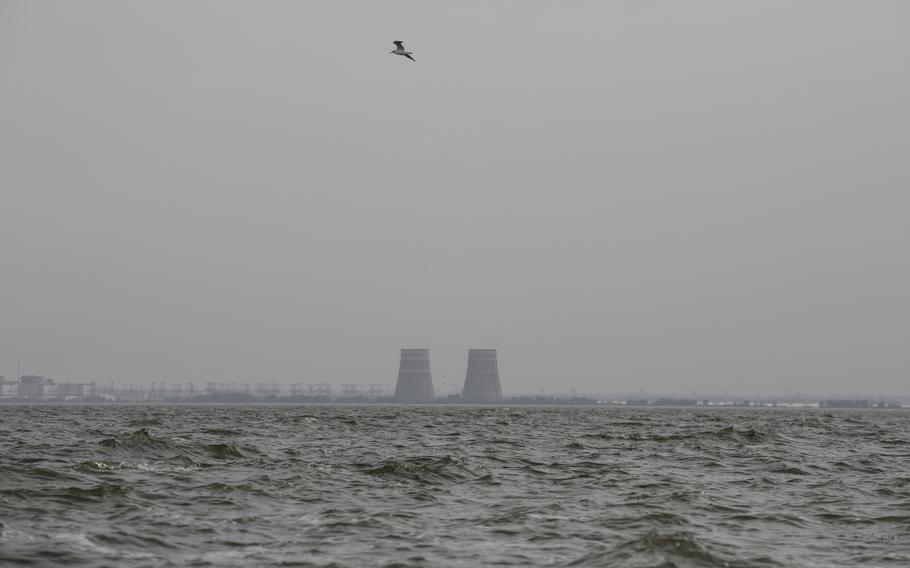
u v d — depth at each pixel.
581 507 90.25
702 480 115.06
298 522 78.69
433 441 191.00
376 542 71.06
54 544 66.12
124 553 64.75
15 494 83.94
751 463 139.00
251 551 66.88
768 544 73.25
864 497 100.38
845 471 128.75
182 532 72.62
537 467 129.38
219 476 107.50
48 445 153.38
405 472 113.25
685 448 170.38
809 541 75.00
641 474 121.12
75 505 81.69
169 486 96.62
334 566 62.69
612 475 119.44
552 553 68.31
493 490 102.75
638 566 62.97
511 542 72.19
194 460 125.69
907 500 98.19
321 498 92.81
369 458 138.25
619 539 73.69
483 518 83.00
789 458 148.38
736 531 78.88
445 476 113.19
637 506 90.50
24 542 66.31
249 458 132.50
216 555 65.31
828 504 94.94
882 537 77.06
